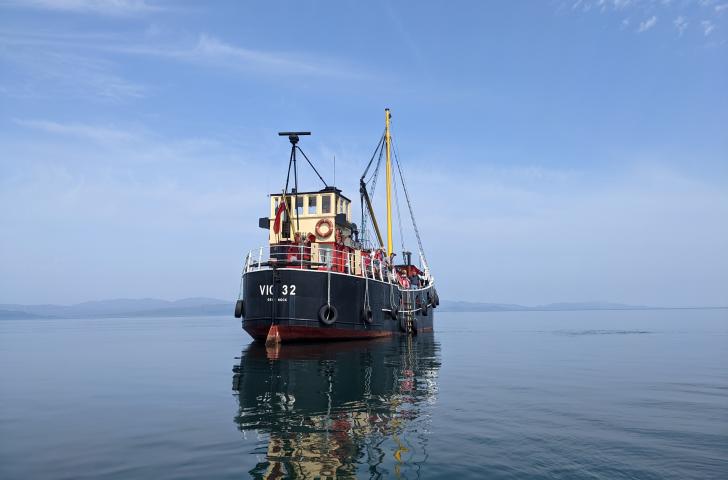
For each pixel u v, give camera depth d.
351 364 21.25
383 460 8.24
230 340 42.81
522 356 25.78
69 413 12.41
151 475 7.71
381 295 35.09
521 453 8.55
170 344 38.06
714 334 47.84
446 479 7.39
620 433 9.80
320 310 28.55
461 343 35.75
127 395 14.84
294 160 32.09
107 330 76.25
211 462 8.27
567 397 13.74
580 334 49.22
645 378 17.59
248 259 30.23
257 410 12.24
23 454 8.89
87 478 7.64
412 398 13.57
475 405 12.59
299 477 7.51
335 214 34.03
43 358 27.53
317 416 11.43
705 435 9.66
